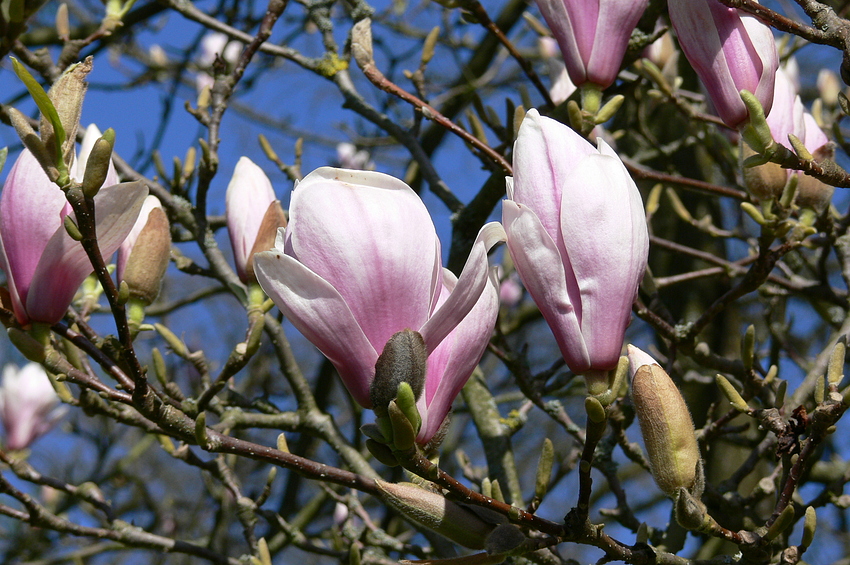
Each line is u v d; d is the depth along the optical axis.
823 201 0.86
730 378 1.16
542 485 0.77
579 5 0.79
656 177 1.04
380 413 0.66
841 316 1.27
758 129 0.74
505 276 1.59
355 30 0.90
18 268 0.73
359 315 0.66
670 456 0.70
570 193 0.67
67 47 1.02
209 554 1.00
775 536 0.74
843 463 1.35
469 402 1.19
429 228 0.66
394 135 1.23
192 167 1.14
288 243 0.67
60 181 0.69
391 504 0.70
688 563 0.73
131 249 0.83
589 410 0.67
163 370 0.92
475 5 1.01
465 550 1.44
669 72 1.17
